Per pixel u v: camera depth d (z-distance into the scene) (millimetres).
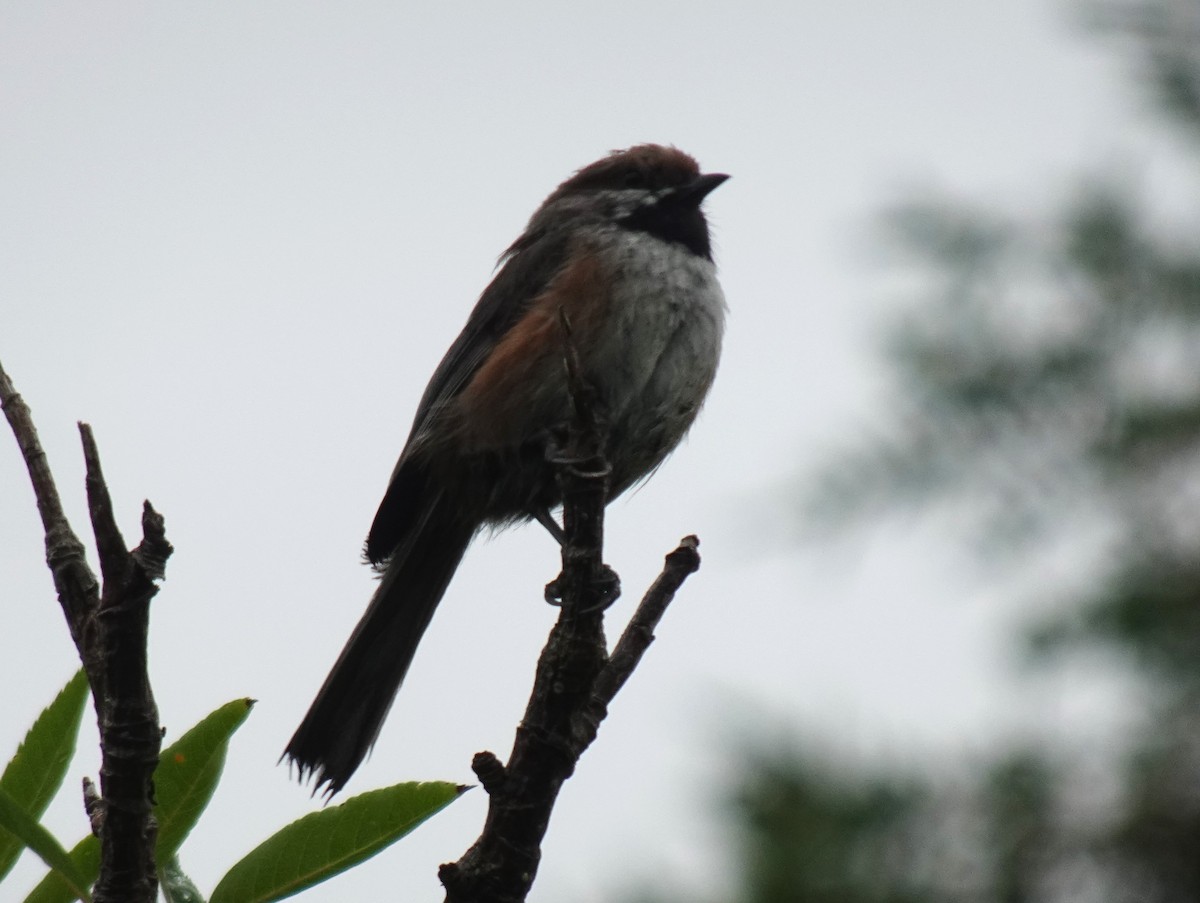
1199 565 7121
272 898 4883
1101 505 7797
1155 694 6465
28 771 4949
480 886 5863
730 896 5656
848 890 5637
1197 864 5816
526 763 6062
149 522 4883
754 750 5934
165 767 5031
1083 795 6000
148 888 4863
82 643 5199
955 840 5863
